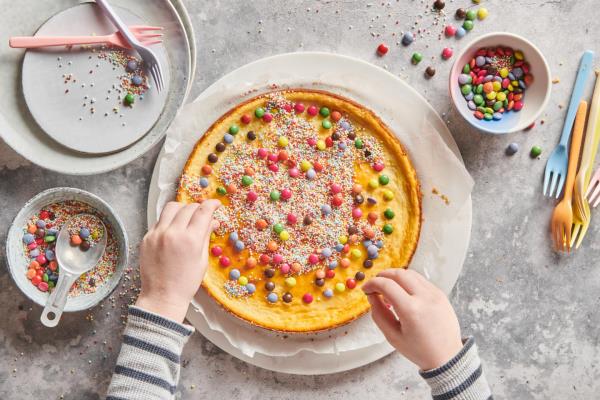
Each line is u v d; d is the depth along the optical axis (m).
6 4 0.84
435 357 0.75
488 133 0.90
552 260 0.91
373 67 0.86
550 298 0.91
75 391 0.90
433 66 0.90
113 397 0.73
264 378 0.90
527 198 0.91
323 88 0.88
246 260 0.88
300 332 0.86
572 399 0.91
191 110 0.86
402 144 0.88
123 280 0.89
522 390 0.92
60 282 0.85
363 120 0.87
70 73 0.85
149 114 0.86
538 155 0.90
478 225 0.91
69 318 0.90
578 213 0.90
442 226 0.87
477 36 0.90
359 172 0.88
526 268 0.91
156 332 0.74
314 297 0.88
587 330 0.91
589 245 0.91
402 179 0.88
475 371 0.74
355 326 0.88
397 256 0.88
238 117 0.87
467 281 0.91
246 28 0.90
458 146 0.90
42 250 0.87
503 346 0.91
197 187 0.86
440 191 0.87
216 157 0.87
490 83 0.86
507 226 0.91
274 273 0.88
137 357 0.74
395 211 0.88
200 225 0.77
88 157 0.86
